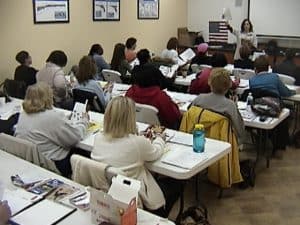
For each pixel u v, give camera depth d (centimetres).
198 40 896
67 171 283
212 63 515
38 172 224
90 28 704
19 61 541
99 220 168
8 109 381
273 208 339
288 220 320
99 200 165
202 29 919
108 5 729
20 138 264
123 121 226
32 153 244
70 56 676
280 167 424
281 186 380
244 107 396
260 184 384
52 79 452
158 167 239
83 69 404
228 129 329
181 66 616
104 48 738
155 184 238
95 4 705
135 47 712
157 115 344
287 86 482
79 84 408
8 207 168
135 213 165
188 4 931
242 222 316
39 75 461
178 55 694
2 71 580
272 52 798
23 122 279
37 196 194
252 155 447
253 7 845
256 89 409
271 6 821
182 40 905
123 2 761
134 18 793
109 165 213
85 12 690
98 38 723
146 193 230
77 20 678
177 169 235
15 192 198
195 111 333
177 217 290
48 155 275
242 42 763
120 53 654
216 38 892
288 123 465
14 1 580
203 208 315
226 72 335
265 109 368
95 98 398
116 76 583
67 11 657
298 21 795
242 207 340
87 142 284
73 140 281
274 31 829
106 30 736
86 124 301
